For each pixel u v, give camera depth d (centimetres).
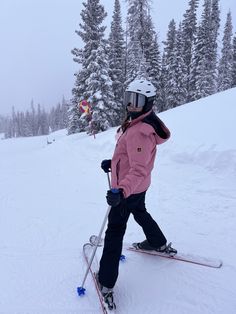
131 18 2291
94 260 321
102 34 2139
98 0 2133
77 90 2495
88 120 2286
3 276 297
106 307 243
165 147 734
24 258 332
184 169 625
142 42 2353
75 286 281
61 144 1722
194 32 3234
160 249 319
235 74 3519
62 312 247
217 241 358
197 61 2988
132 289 276
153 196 529
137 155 231
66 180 738
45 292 272
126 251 339
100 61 2105
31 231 410
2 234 402
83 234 398
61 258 331
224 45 3928
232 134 645
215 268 303
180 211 454
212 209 449
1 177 820
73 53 2444
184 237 371
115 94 2598
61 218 461
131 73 2611
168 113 1107
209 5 2998
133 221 426
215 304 254
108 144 1059
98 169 840
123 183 224
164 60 3300
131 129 241
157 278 291
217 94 1135
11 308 252
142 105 241
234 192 494
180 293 269
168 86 2953
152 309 250
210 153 615
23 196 601
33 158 1313
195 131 743
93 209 504
